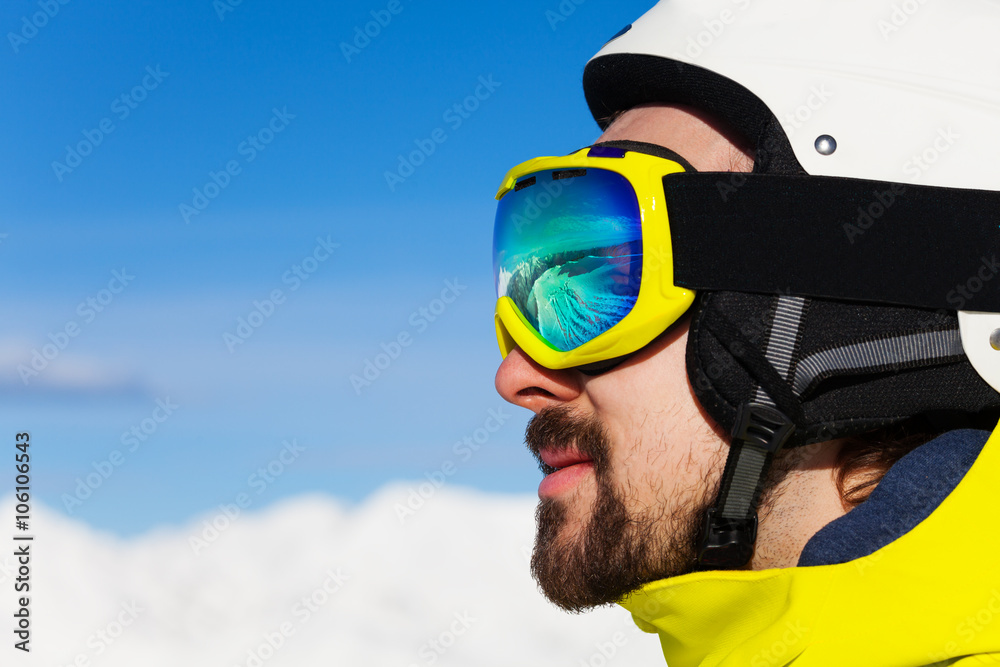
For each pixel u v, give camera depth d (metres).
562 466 1.38
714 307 1.17
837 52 1.20
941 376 1.13
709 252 1.17
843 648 0.97
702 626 1.22
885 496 1.04
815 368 1.13
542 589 1.36
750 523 1.16
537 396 1.40
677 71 1.29
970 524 0.95
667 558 1.21
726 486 1.15
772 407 1.13
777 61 1.21
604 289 1.27
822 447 1.20
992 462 0.97
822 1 1.24
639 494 1.24
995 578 0.92
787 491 1.19
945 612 0.92
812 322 1.13
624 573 1.23
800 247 1.13
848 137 1.15
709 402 1.17
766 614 1.11
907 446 1.19
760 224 1.15
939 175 1.12
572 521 1.33
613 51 1.40
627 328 1.22
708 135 1.30
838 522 1.06
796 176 1.14
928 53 1.18
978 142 1.12
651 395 1.24
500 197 1.51
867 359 1.12
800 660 1.00
